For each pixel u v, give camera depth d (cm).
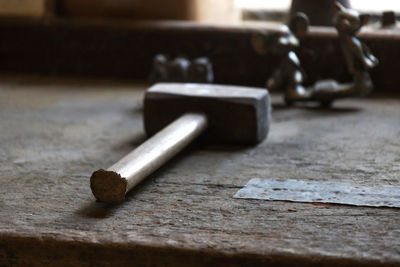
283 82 123
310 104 123
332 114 115
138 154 85
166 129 93
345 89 118
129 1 146
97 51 145
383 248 73
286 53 120
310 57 135
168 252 73
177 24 141
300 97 120
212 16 149
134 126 109
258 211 80
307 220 78
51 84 138
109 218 78
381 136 103
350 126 108
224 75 140
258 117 99
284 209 80
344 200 82
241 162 93
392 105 122
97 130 106
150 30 142
